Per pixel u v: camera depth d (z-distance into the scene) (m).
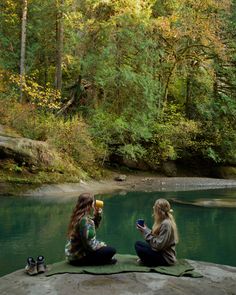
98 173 18.16
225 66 23.94
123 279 4.78
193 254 7.78
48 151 15.87
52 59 22.48
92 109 20.16
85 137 17.62
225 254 7.81
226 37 23.64
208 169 23.52
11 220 10.31
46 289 4.49
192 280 4.86
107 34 19.83
